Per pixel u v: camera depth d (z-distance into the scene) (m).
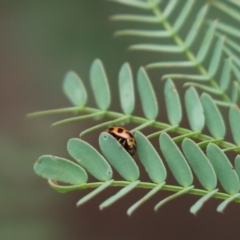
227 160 0.17
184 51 0.21
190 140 0.17
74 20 0.43
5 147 0.40
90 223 0.45
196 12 0.29
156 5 0.22
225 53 0.22
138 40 0.41
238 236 0.46
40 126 0.43
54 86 0.46
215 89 0.20
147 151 0.17
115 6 0.42
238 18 0.22
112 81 0.40
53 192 0.40
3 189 0.38
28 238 0.38
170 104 0.19
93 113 0.19
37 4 0.45
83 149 0.17
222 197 0.17
